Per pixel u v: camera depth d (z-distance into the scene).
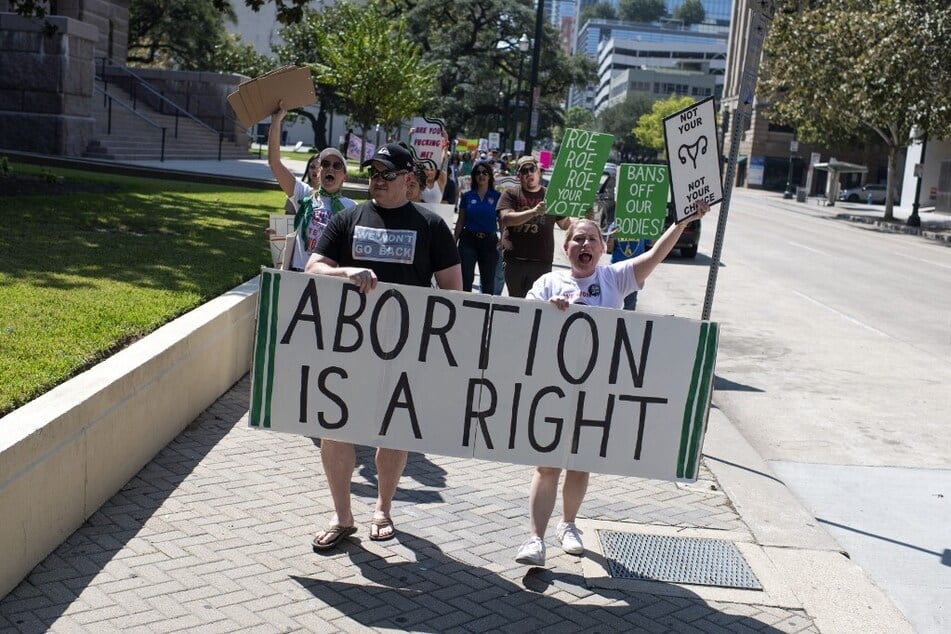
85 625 4.07
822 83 40.47
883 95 36.72
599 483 6.61
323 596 4.53
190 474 5.99
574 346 4.87
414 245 4.90
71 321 7.01
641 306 14.80
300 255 6.87
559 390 4.90
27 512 4.42
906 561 5.58
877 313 15.28
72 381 5.35
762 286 18.00
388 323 4.86
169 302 8.05
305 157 63.28
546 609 4.59
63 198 16.02
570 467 4.94
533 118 37.12
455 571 4.93
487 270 9.99
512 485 6.40
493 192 9.95
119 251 10.85
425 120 15.61
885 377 10.56
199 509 5.44
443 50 67.94
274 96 6.89
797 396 9.54
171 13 57.38
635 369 4.89
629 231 8.20
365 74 37.34
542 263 9.31
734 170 6.61
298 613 4.34
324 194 6.88
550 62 71.81
